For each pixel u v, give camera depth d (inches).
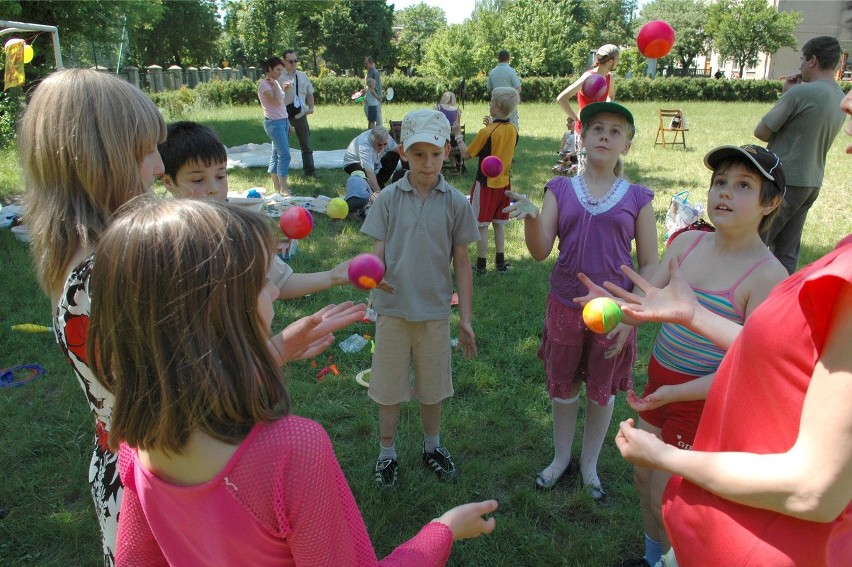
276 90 331.3
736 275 87.7
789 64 1737.2
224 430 43.5
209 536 45.5
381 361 119.5
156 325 41.2
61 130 56.4
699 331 66.5
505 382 166.7
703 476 48.8
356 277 84.4
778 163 84.4
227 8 2202.3
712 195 87.4
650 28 101.6
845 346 39.4
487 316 206.5
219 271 41.6
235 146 538.0
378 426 146.5
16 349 177.3
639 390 164.1
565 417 123.4
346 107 1026.7
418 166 110.0
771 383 46.1
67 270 59.3
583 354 118.3
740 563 48.3
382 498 122.5
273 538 45.2
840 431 39.7
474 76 1322.6
